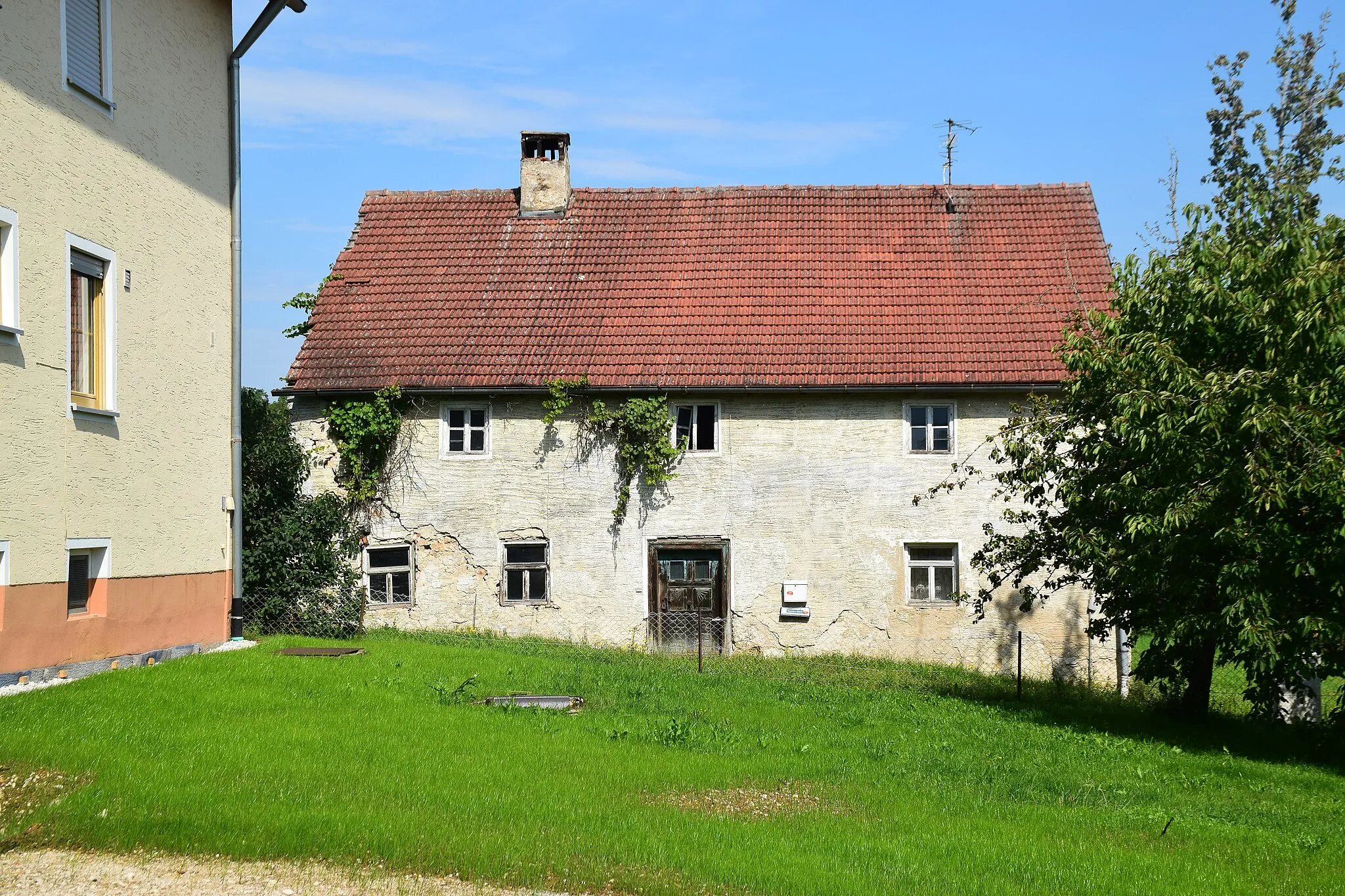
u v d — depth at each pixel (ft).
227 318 54.03
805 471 74.54
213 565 52.44
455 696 45.68
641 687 52.85
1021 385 72.74
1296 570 45.57
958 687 63.82
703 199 87.97
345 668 48.44
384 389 74.90
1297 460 46.32
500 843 27.07
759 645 74.18
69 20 41.81
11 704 36.14
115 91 44.62
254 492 66.49
